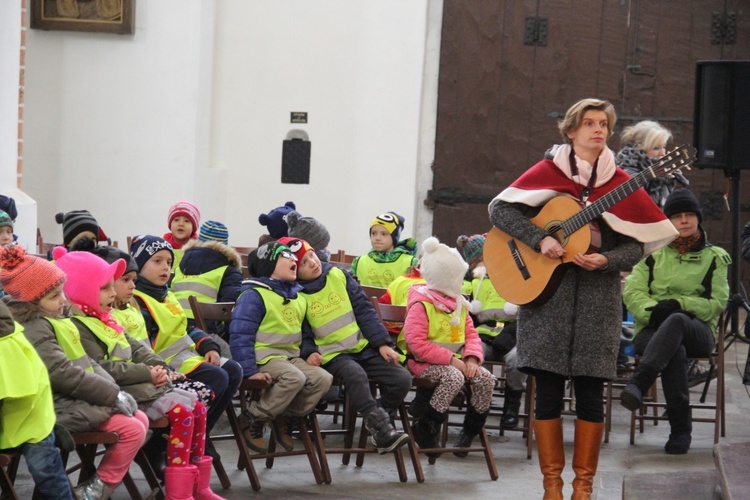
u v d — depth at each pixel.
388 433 6.59
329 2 14.30
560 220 5.69
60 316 5.23
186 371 6.04
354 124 14.39
